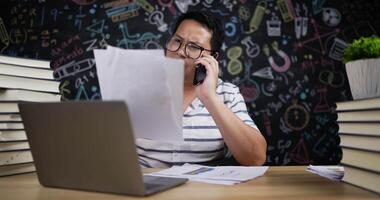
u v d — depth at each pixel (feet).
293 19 6.07
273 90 6.00
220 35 4.17
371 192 1.80
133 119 1.91
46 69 2.75
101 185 1.71
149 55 1.74
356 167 1.94
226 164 4.65
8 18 6.05
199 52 3.81
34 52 5.98
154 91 1.77
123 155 1.58
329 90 6.07
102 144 1.60
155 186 1.82
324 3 6.13
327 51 6.09
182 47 3.83
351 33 6.14
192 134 3.82
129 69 1.78
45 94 2.75
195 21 3.97
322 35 6.10
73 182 1.80
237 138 3.30
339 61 6.10
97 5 6.03
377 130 1.73
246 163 3.48
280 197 1.68
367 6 6.20
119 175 1.64
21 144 2.44
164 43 5.98
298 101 6.03
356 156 1.95
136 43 6.00
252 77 5.98
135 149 1.54
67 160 1.75
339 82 6.09
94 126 1.57
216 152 3.90
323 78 6.07
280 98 6.00
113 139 1.56
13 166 2.40
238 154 3.40
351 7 6.17
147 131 1.98
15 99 2.47
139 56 1.75
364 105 1.87
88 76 5.96
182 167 2.70
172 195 1.71
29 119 1.78
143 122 1.92
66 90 5.92
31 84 2.64
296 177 2.30
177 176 2.25
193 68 3.82
